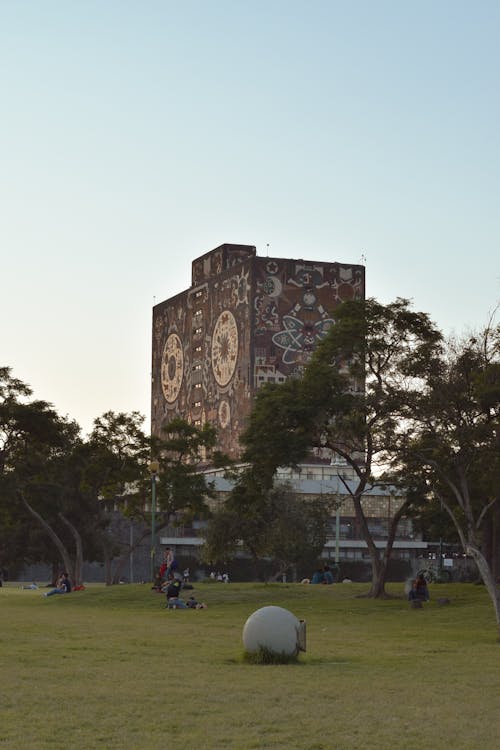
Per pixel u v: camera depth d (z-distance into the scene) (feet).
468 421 146.72
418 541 549.13
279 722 57.52
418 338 194.80
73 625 139.03
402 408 150.61
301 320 644.27
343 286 655.35
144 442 307.17
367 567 512.63
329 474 596.29
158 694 67.46
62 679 75.05
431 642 118.32
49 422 280.31
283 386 198.90
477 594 195.52
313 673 81.15
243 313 643.45
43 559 378.94
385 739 52.70
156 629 132.57
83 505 329.93
